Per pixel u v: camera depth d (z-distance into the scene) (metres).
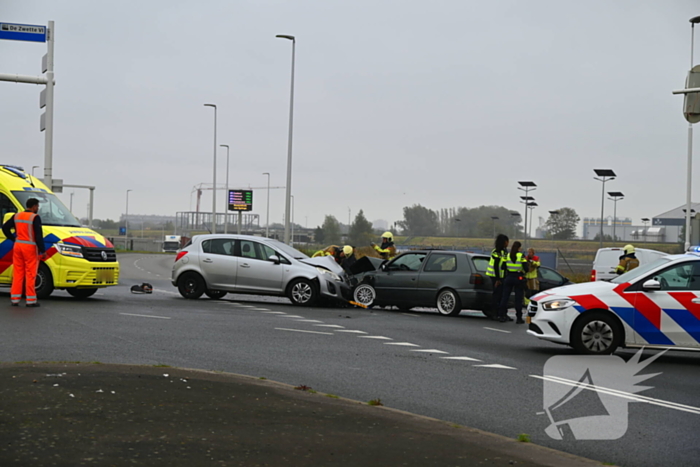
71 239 16.91
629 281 11.48
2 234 16.59
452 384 8.77
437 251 19.28
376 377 9.05
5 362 8.38
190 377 7.91
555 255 41.31
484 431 6.42
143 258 64.00
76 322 12.86
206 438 5.46
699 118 23.91
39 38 22.25
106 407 6.24
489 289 18.56
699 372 10.41
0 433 5.25
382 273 19.55
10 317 13.05
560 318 11.41
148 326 12.91
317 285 18.81
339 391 8.12
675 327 11.11
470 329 15.28
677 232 84.88
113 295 19.70
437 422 6.56
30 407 6.07
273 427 5.96
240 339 11.87
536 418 7.18
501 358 11.01
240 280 19.08
